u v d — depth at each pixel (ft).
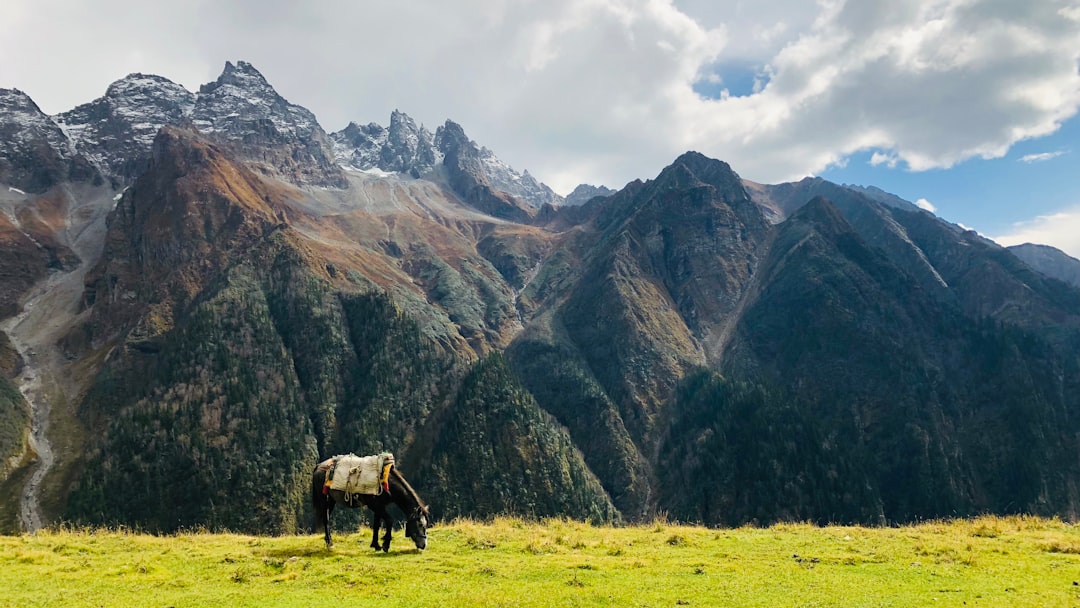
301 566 47.57
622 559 51.29
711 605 36.99
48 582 42.45
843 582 43.19
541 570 46.19
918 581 43.65
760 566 49.03
